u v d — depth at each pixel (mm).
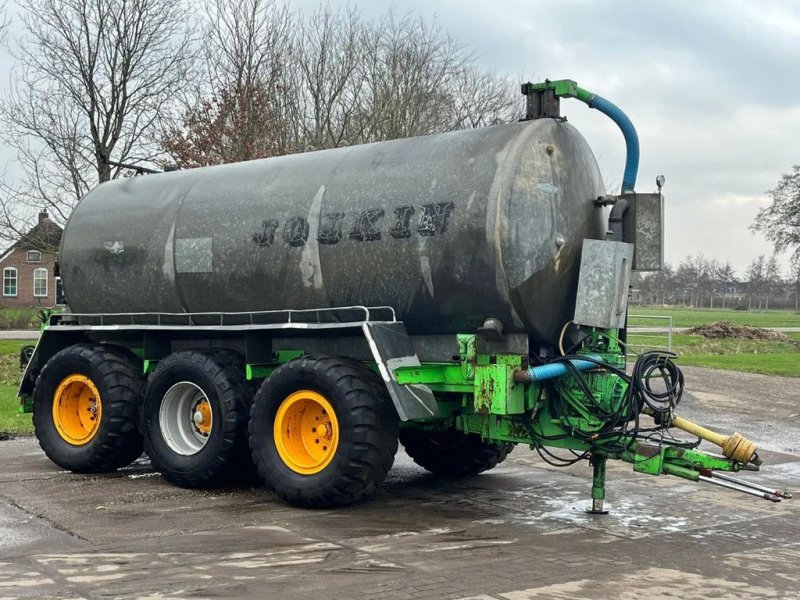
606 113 7391
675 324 51906
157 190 9102
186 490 7980
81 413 9062
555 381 7020
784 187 51469
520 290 6766
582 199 7234
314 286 7703
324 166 7969
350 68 26422
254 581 5148
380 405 6977
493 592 5012
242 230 8156
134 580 5141
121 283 9055
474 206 6855
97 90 21641
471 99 32375
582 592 5051
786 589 5223
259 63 23094
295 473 7145
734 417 13711
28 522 6641
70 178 21547
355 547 5953
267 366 8023
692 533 6633
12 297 62500
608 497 7957
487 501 7672
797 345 31438
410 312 7293
